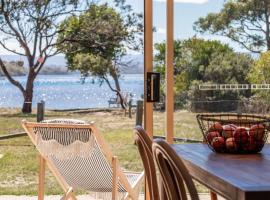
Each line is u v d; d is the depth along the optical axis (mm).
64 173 3486
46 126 3152
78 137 3139
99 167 3312
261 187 1534
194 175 2068
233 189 1586
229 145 2340
